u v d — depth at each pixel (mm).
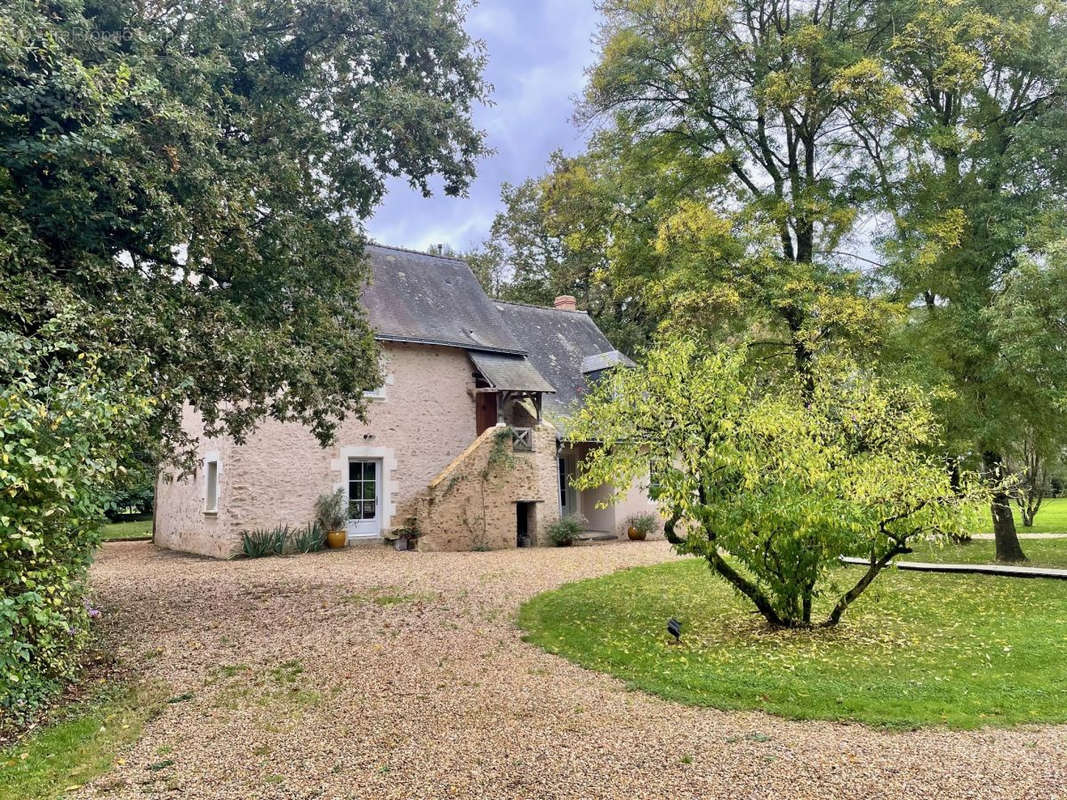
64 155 6039
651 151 14711
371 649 6707
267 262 8672
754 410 7242
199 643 6922
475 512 14867
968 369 12922
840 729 4570
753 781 3721
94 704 5207
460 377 16969
